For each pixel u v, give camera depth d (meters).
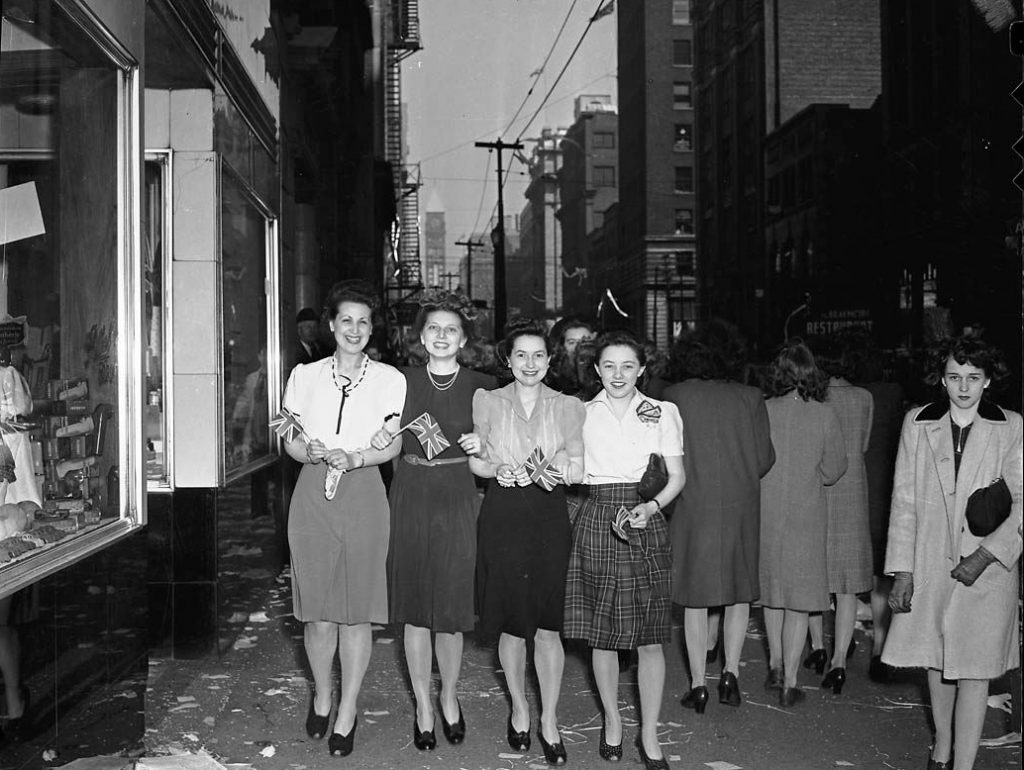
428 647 5.03
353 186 23.64
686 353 5.71
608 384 4.78
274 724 5.32
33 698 3.43
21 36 3.78
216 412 6.61
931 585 4.39
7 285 3.75
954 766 4.35
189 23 6.14
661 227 75.19
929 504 4.40
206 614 6.55
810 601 5.62
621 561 4.66
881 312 34.75
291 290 10.69
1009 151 27.27
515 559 4.70
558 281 123.25
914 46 31.86
